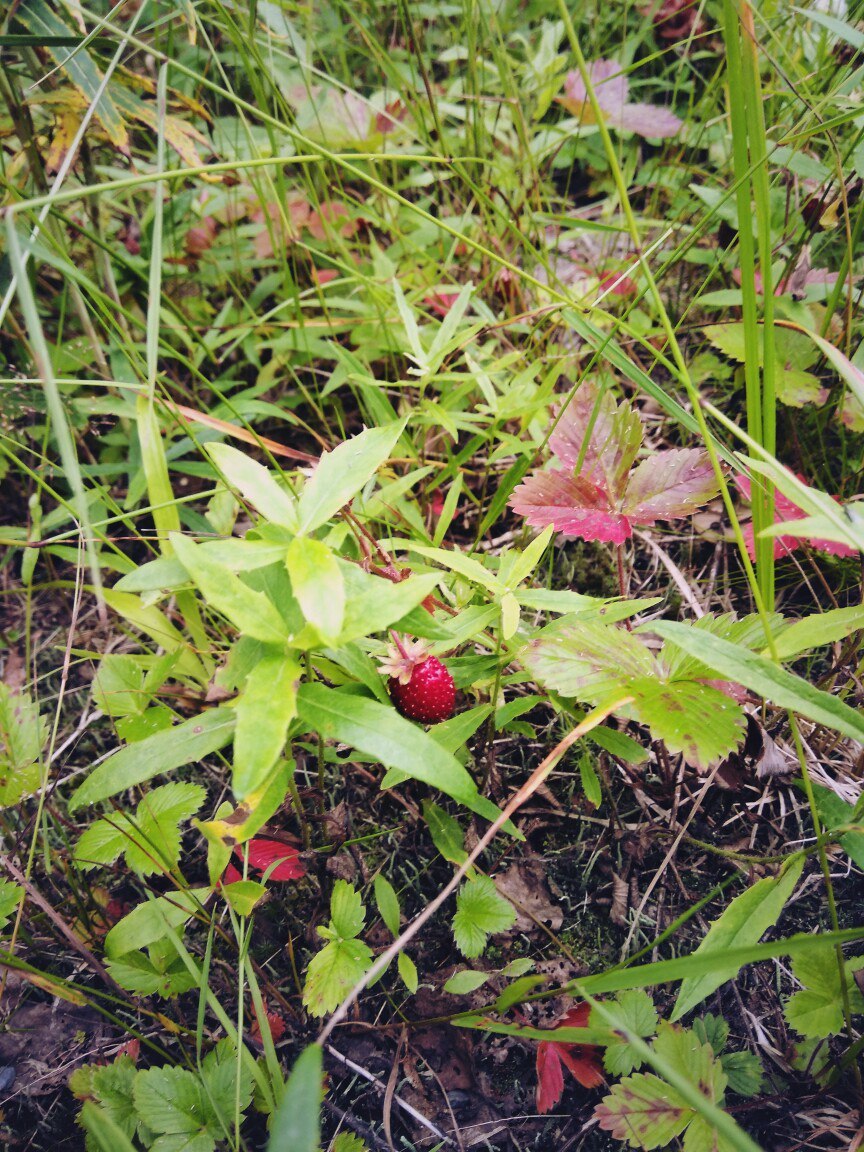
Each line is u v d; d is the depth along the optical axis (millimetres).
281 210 255
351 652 150
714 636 142
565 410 198
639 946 184
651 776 203
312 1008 159
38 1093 175
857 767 192
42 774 183
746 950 124
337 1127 167
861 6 228
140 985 167
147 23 253
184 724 147
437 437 251
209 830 155
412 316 209
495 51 302
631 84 302
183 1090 157
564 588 243
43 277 277
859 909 184
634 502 189
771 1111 161
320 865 189
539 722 216
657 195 299
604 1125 150
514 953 184
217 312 304
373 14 321
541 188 319
